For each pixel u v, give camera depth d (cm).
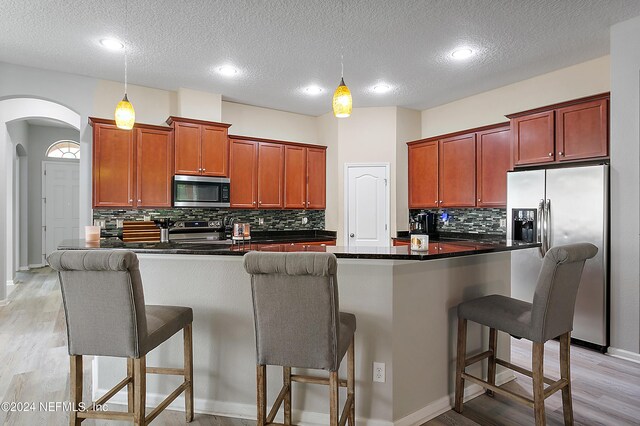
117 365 249
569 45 354
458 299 252
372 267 220
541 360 200
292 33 329
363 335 221
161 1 279
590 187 334
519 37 337
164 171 444
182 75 426
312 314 165
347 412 196
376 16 301
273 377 230
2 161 483
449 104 531
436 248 240
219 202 472
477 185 466
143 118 461
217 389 237
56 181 790
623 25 315
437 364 239
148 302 243
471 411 240
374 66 401
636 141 312
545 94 424
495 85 461
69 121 558
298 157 552
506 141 436
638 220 311
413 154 548
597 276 329
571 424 218
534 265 371
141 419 179
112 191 416
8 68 393
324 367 168
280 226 570
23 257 749
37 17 302
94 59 383
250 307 233
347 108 267
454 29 323
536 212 372
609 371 293
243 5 285
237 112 532
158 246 252
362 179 551
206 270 238
